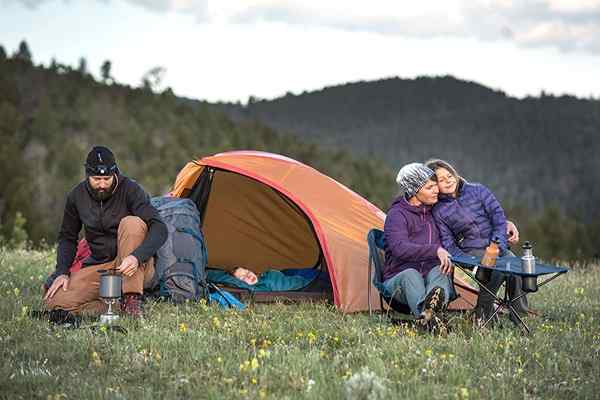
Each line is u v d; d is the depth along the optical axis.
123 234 6.22
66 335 5.35
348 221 7.91
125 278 6.11
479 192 6.85
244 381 4.42
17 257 10.05
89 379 4.37
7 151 105.06
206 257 7.54
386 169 184.00
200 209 9.14
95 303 6.39
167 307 6.70
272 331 5.73
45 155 122.19
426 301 6.02
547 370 4.83
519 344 5.45
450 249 6.68
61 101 152.25
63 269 6.48
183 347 5.13
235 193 9.16
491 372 4.73
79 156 107.06
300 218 9.13
